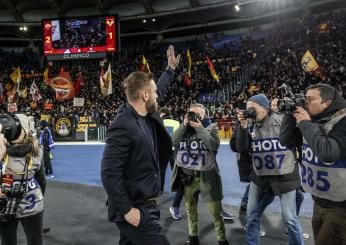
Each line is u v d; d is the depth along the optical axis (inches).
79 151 703.1
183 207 259.4
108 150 102.9
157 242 104.0
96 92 1215.6
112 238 200.7
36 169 126.8
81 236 204.1
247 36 1318.9
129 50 1470.2
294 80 925.8
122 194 100.9
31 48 1531.7
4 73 1384.1
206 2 1278.3
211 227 213.5
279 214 234.8
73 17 1075.3
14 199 119.8
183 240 194.7
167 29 1475.1
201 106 187.0
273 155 155.9
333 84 863.7
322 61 972.6
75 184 356.2
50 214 248.2
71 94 984.9
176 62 148.4
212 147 173.5
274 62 1067.3
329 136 104.5
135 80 109.5
